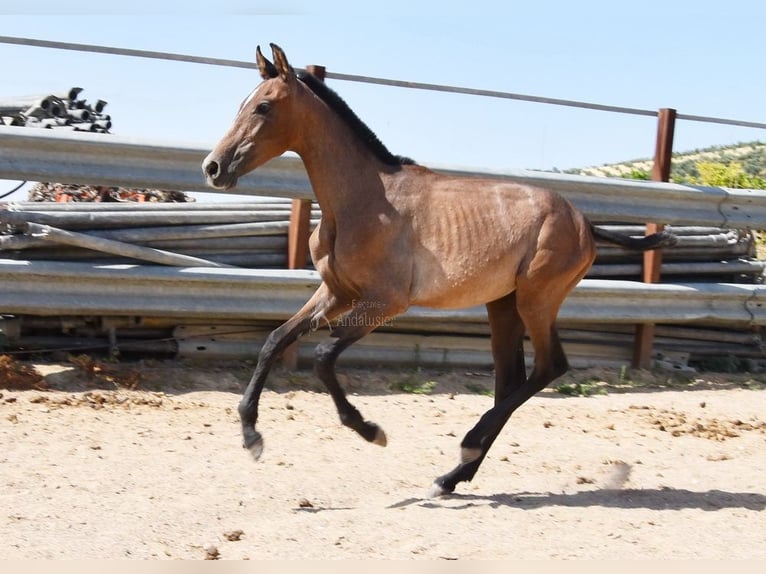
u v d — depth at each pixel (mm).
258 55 5586
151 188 7637
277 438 6656
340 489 5672
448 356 9055
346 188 5594
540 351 5859
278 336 5582
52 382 7324
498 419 5746
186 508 5059
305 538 4641
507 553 4543
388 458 6410
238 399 7551
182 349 8172
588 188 9047
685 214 9508
